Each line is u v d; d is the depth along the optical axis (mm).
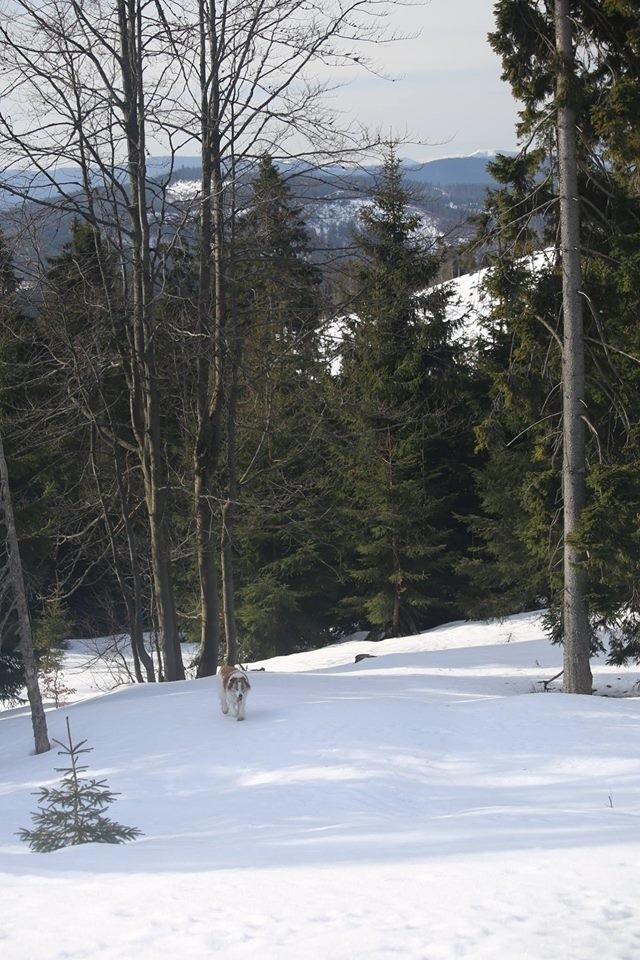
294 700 18141
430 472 41156
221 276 24219
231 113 23656
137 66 23312
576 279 18719
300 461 38312
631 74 18328
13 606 18594
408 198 24375
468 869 6039
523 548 35875
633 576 18406
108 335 25016
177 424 38469
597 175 19094
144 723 17141
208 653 25922
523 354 20203
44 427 26953
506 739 14773
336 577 42125
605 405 19828
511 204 19344
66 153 22859
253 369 26719
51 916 5043
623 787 11797
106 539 34938
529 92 18656
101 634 46469
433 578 40656
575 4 18188
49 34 22219
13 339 27328
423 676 24281
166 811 11977
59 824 10008
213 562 26078
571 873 5758
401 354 38344
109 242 24422
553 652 28875
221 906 5160
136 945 4457
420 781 12656
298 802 11789
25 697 33062
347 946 4352
